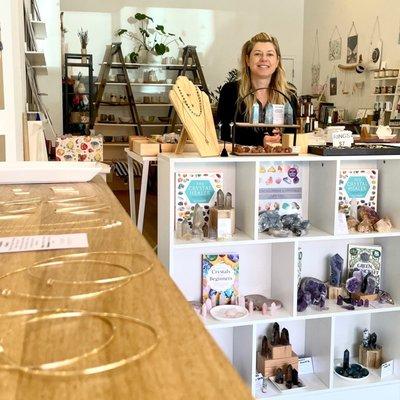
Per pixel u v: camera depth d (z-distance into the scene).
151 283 0.82
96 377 0.54
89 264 0.93
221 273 2.89
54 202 1.55
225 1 10.03
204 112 2.73
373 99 7.90
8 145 3.33
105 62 9.66
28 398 0.50
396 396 2.97
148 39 9.86
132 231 1.19
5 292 0.78
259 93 3.30
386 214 3.01
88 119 9.11
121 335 0.63
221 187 2.87
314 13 9.80
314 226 2.98
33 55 5.50
